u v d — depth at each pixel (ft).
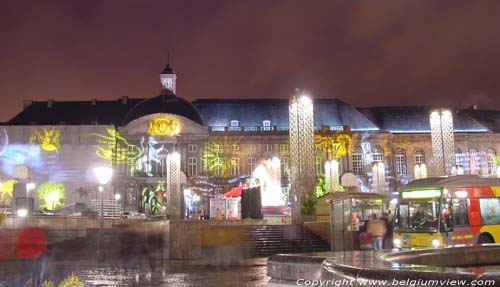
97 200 199.11
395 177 248.93
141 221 119.85
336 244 78.43
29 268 81.51
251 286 57.21
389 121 262.67
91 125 234.38
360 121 254.27
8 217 111.14
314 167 109.19
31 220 112.57
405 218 67.21
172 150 239.50
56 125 234.17
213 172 240.94
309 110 109.29
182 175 190.90
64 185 228.63
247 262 87.45
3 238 107.34
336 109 258.37
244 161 243.60
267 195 149.28
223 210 132.46
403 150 253.85
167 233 95.61
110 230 114.11
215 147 242.99
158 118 238.68
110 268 80.23
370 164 246.68
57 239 113.19
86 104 257.14
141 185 234.17
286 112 255.50
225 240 101.30
